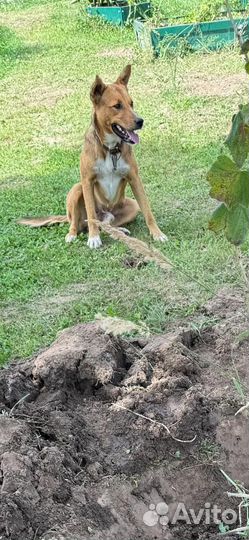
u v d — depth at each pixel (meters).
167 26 4.50
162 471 1.33
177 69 4.23
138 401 1.43
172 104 3.72
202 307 1.83
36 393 1.50
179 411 1.39
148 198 2.65
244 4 4.48
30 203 2.77
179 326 1.77
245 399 1.32
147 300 1.94
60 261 2.25
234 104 3.62
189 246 2.23
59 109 3.96
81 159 2.40
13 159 3.29
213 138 3.20
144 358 1.53
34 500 1.21
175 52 4.28
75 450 1.34
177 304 1.89
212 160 2.95
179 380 1.46
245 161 0.99
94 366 1.49
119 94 2.35
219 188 0.99
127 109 2.35
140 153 3.11
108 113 2.34
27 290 2.10
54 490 1.23
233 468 1.35
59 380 1.49
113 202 2.45
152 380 1.49
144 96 3.89
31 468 1.25
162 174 2.87
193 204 2.57
